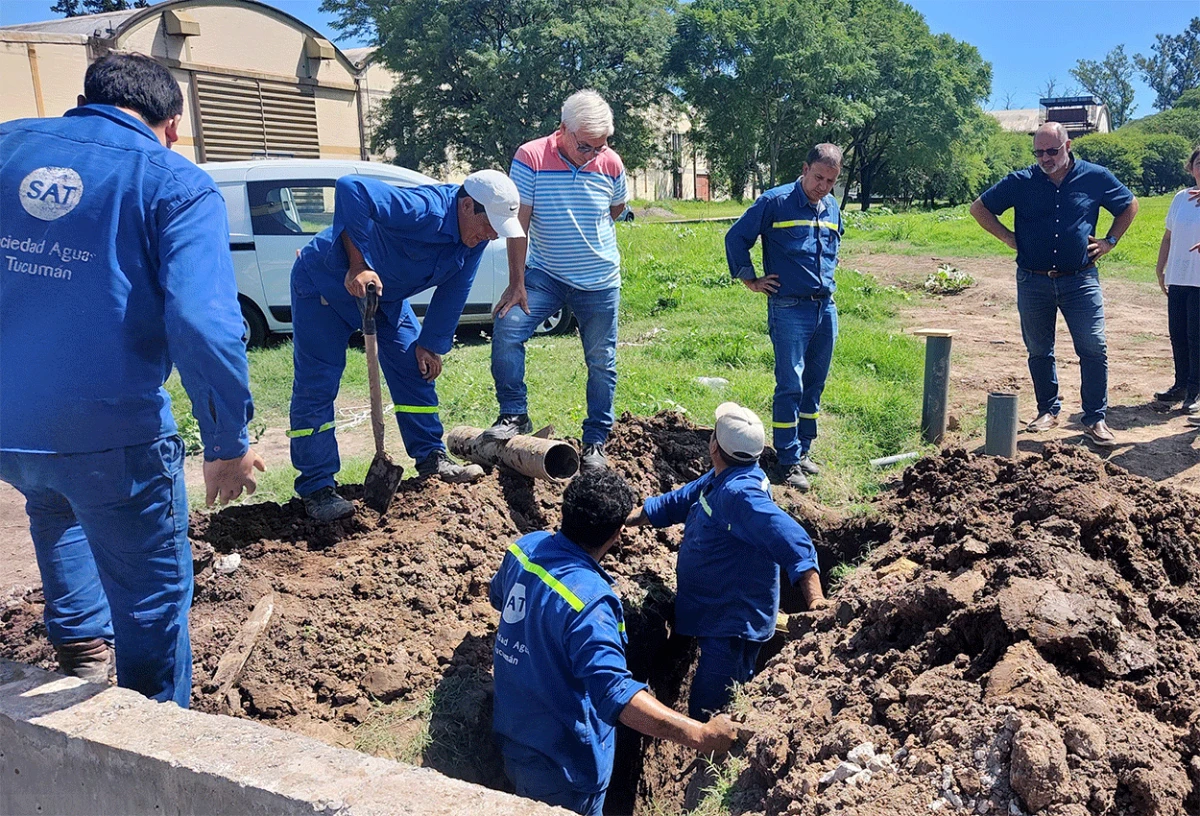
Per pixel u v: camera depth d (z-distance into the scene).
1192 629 3.40
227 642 3.81
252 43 22.42
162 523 2.97
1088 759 2.54
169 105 3.00
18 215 2.69
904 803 2.57
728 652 4.34
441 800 2.36
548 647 3.33
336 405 8.10
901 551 4.58
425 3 36.31
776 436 6.11
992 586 3.36
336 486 5.12
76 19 22.05
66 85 18.27
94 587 3.38
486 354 9.68
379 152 37.53
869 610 3.67
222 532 4.60
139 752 2.58
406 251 4.53
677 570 4.55
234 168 9.67
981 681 2.93
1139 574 3.64
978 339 10.54
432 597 4.29
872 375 8.61
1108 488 4.20
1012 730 2.60
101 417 2.73
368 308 4.46
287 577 4.31
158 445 2.89
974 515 4.29
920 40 48.34
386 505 4.80
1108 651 3.00
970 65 49.19
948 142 47.75
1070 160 6.57
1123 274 15.09
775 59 40.91
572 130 5.22
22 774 2.83
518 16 37.12
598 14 37.03
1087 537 3.73
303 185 9.88
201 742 2.62
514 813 2.30
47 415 2.69
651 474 5.86
